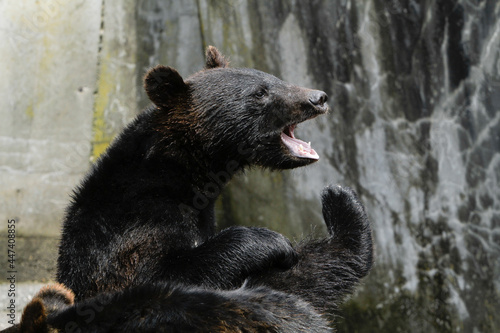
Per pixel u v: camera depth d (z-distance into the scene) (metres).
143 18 15.85
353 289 7.23
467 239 13.91
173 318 4.57
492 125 14.04
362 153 13.98
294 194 13.98
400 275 13.75
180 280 6.37
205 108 7.40
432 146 14.07
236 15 14.52
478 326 13.68
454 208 13.98
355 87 14.05
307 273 6.91
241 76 7.67
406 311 13.58
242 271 6.43
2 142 14.96
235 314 4.69
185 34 15.60
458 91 14.12
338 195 7.57
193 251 6.58
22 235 14.34
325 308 6.94
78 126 15.23
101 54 15.70
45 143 15.07
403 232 13.88
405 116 14.09
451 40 14.09
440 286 13.76
